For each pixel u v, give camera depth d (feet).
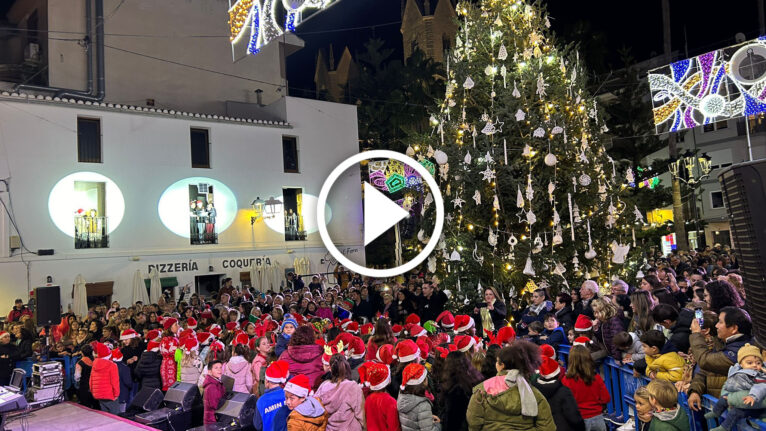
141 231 77.15
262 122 89.15
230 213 85.05
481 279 45.88
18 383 35.65
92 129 75.92
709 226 130.62
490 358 20.86
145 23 92.38
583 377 19.33
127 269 75.36
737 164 11.07
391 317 48.37
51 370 34.83
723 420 16.51
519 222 45.47
